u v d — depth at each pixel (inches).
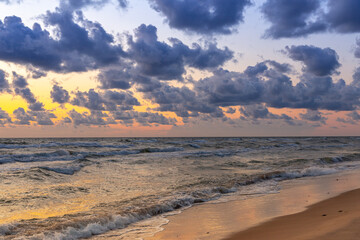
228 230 304.5
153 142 2449.6
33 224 334.0
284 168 884.6
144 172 796.6
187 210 414.0
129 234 306.2
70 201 461.1
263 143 2554.1
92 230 314.0
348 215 310.7
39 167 788.6
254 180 657.6
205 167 910.4
